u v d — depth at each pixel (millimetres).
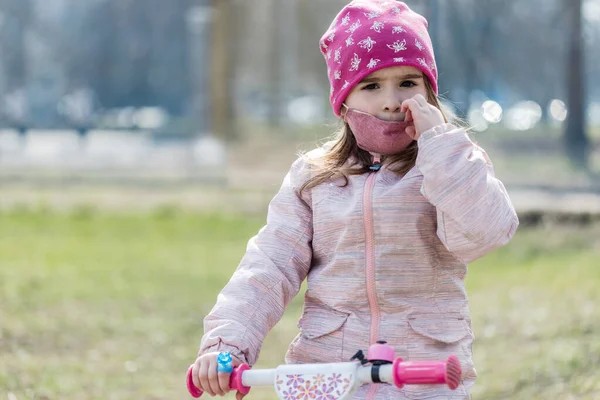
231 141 51562
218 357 4934
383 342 4723
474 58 34594
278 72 65688
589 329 12484
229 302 5551
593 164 29422
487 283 17688
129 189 35469
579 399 9281
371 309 5566
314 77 65500
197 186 35562
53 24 73062
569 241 22172
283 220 5871
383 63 5621
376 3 5902
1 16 67688
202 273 19812
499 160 30250
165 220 29047
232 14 56094
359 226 5562
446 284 5605
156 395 10398
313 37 63688
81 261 21109
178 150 42000
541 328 12883
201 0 61062
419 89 5754
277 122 65812
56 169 37531
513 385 10195
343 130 5934
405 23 5758
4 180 36219
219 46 51062
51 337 13008
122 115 74438
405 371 4473
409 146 5746
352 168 5746
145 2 76062
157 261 21500
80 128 49469
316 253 5785
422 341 5488
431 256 5551
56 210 30484
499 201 5242
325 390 4645
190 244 24828
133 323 14305
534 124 33531
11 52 66938
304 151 6555
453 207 5160
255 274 5648
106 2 76125
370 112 5680
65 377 10727
